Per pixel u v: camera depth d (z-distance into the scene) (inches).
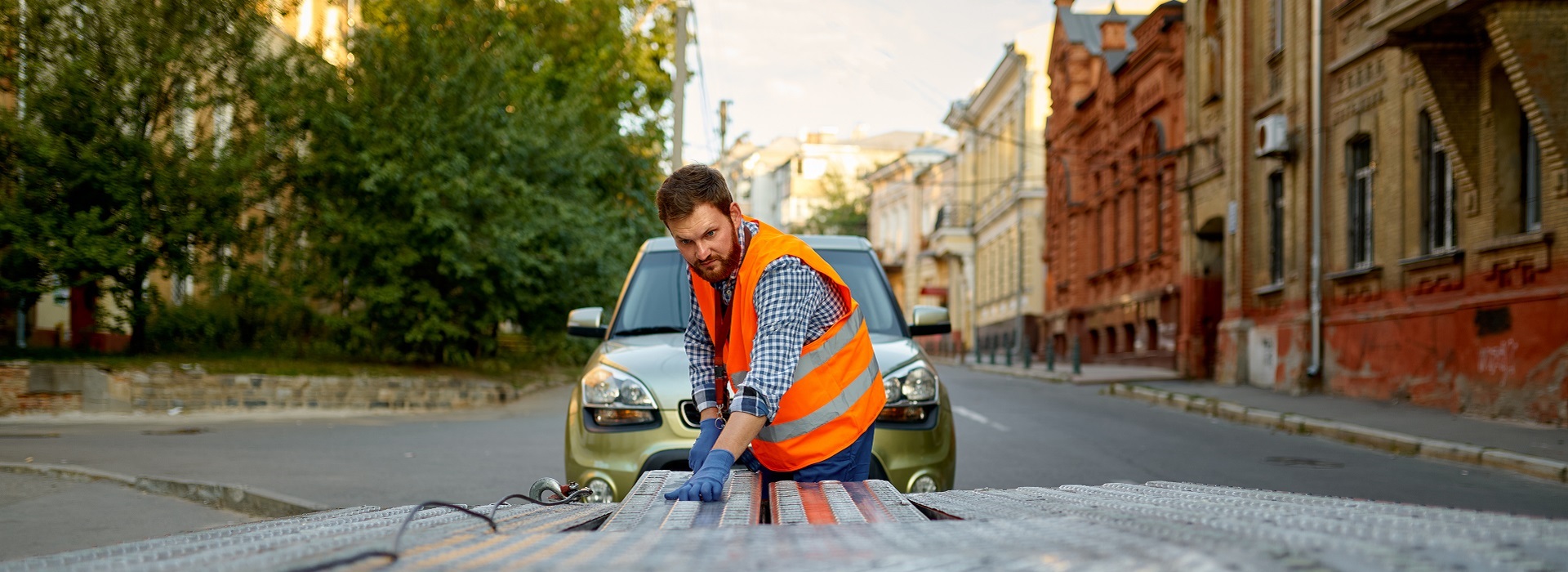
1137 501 89.5
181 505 270.1
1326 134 726.5
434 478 326.6
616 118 1028.5
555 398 748.6
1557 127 488.1
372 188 665.6
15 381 549.0
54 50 613.6
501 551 54.4
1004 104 2044.8
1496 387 538.3
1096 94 1355.8
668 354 232.1
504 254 717.9
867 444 127.7
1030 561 42.1
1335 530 58.8
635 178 1051.3
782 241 119.1
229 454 386.0
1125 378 987.9
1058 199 1561.3
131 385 567.2
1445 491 335.9
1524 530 58.0
